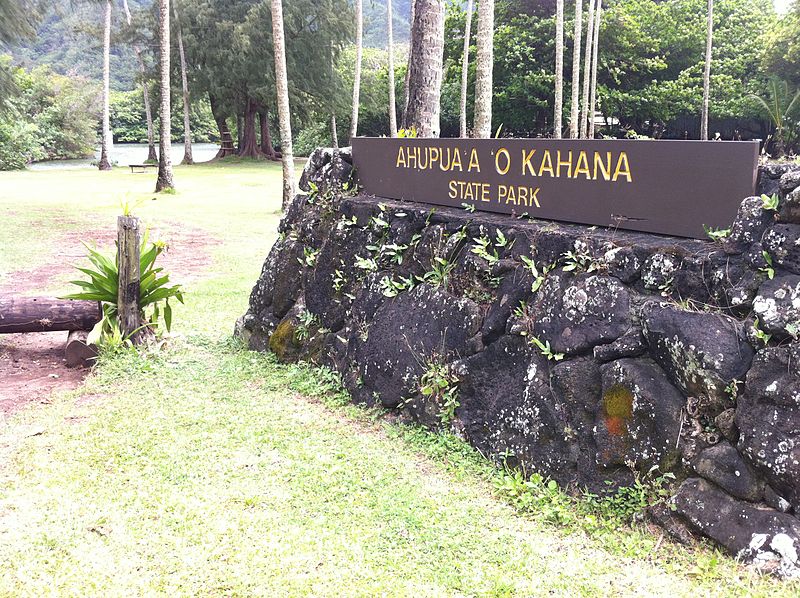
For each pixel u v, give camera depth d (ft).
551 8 105.91
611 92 98.07
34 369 18.80
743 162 9.87
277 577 9.27
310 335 17.92
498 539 10.19
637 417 10.40
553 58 102.22
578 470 11.22
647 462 10.32
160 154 69.97
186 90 119.03
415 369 14.48
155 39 124.26
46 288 28.43
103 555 9.78
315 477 12.13
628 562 9.52
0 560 9.67
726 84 98.32
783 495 9.00
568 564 9.52
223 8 121.70
